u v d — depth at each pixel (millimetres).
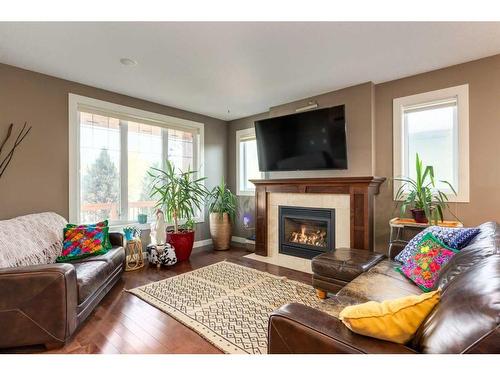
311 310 1102
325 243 3553
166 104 4090
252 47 2375
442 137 2918
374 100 3258
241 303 2365
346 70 2879
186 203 3996
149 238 3906
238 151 5000
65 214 3104
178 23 2006
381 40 2273
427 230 2062
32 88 2867
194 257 3936
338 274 2240
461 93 2719
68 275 1767
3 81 2691
